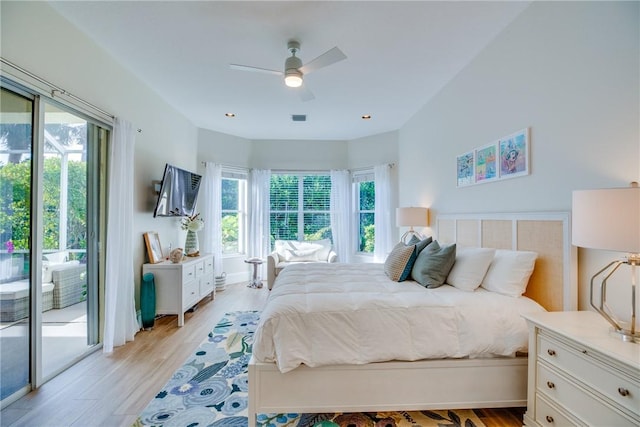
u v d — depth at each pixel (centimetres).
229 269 527
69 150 238
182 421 173
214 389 205
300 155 559
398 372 173
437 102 347
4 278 185
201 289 385
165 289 326
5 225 185
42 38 200
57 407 184
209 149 499
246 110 407
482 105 262
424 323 175
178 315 325
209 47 254
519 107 219
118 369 230
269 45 250
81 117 244
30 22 192
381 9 206
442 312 178
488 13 214
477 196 273
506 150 232
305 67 230
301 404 170
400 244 284
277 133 522
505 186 236
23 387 196
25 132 196
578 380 131
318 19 216
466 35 239
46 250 220
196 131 478
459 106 299
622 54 152
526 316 161
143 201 333
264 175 549
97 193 266
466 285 212
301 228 562
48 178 220
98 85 253
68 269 241
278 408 170
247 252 547
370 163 531
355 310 178
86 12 211
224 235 529
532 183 209
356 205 558
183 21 220
